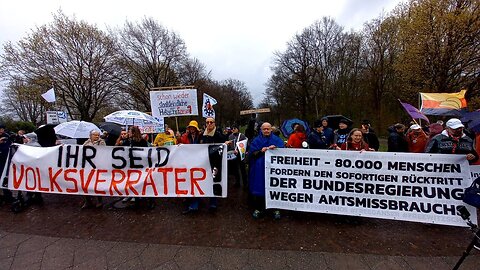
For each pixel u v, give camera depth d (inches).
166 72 1307.8
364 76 1242.6
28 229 155.9
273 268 116.0
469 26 588.4
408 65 682.8
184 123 1457.9
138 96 1221.7
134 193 183.3
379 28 1133.1
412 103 780.6
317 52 1493.6
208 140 190.9
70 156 190.1
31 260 123.6
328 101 1438.2
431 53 641.0
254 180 175.0
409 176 155.3
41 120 1467.8
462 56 621.6
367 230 152.2
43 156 192.1
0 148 196.7
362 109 1256.8
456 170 150.7
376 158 158.7
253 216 171.8
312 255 125.5
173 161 181.8
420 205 154.2
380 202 158.9
